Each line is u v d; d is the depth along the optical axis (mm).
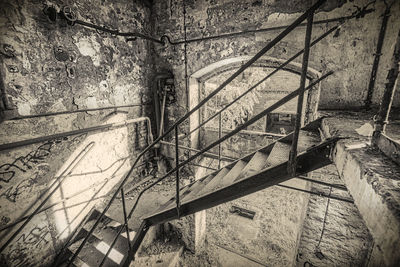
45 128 3012
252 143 4730
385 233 768
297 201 6125
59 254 3330
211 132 5164
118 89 4223
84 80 3527
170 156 5285
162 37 4539
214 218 5691
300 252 2662
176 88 4809
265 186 1916
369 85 3111
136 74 4625
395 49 1117
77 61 3381
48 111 3039
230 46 3996
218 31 4039
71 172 3434
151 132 5270
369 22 2912
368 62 3043
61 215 3336
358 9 2941
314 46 3332
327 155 1581
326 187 2521
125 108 4430
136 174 4883
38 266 3094
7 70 2557
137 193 4297
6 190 2668
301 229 2646
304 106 3867
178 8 4328
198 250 4691
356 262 2289
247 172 1966
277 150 2061
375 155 1192
